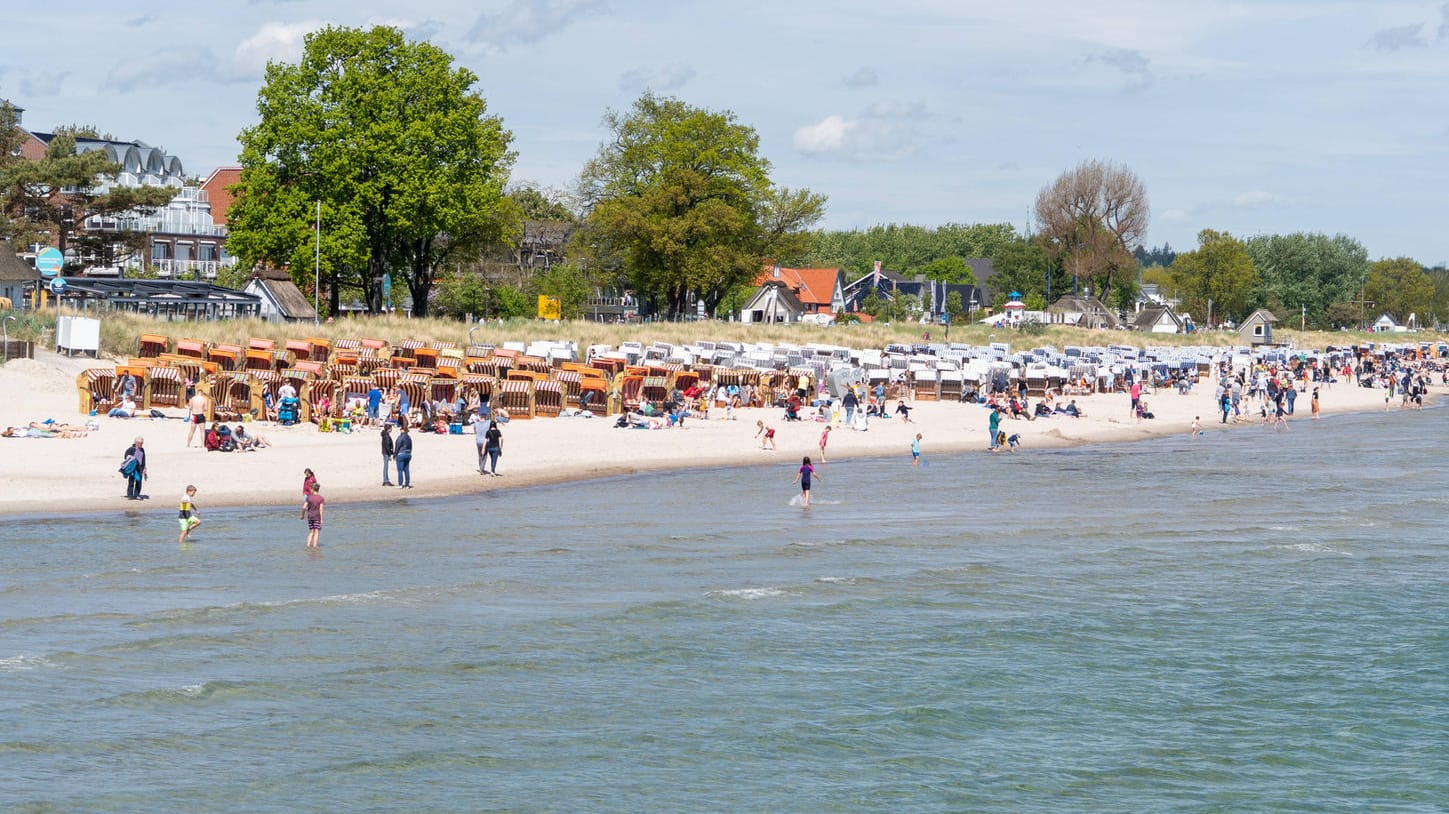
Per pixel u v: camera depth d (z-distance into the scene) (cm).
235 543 4366
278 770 2602
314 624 3497
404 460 5616
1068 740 2866
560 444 7062
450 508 5191
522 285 18350
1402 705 3098
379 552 4328
